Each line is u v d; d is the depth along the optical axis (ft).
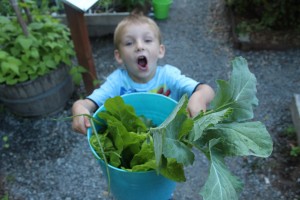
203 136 2.45
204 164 6.00
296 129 6.41
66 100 7.31
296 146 6.25
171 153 2.16
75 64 8.31
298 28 8.88
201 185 5.71
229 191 2.17
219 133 2.43
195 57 8.65
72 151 6.42
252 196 5.56
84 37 6.29
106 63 8.56
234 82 2.59
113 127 3.00
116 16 9.05
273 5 8.65
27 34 6.30
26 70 6.28
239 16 9.58
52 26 6.92
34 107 6.82
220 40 9.18
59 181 5.93
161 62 8.52
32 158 6.32
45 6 8.49
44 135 6.73
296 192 5.58
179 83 4.23
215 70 8.22
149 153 2.82
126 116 3.17
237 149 2.33
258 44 8.61
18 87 6.32
